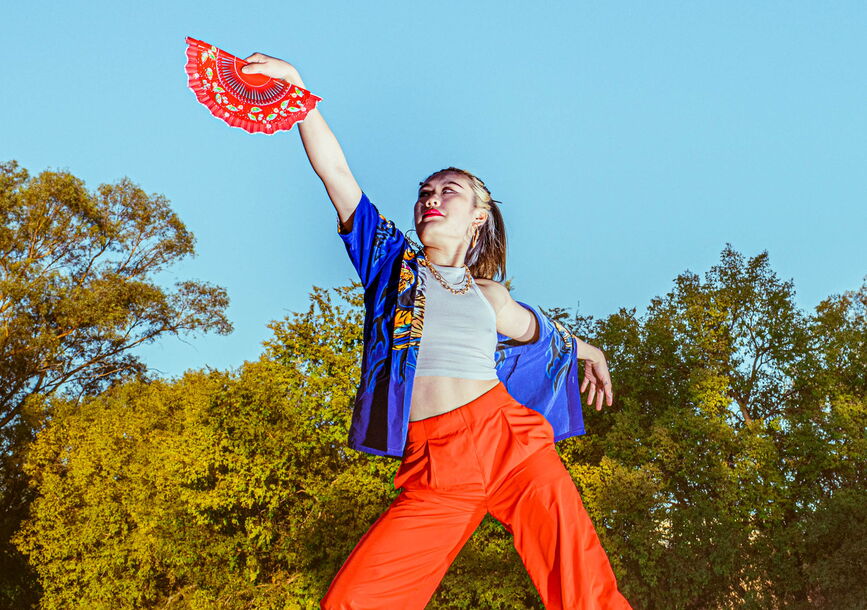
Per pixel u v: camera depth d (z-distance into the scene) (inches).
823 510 589.6
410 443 98.0
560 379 122.7
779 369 684.1
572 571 91.4
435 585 94.0
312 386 653.9
